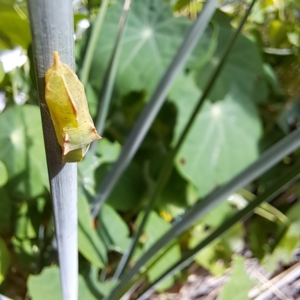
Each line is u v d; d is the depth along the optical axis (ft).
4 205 0.45
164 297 0.63
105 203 0.55
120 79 0.57
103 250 0.47
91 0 0.57
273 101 0.73
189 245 0.62
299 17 0.72
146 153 0.63
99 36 0.55
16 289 0.53
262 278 0.69
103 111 0.49
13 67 0.51
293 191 0.71
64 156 0.16
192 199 0.61
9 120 0.47
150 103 0.42
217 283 0.69
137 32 0.58
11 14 0.42
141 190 0.59
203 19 0.37
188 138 0.59
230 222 0.35
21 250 0.49
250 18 0.69
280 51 0.72
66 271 0.28
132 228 0.64
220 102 0.62
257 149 0.65
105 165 0.56
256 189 0.73
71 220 0.24
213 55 0.63
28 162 0.47
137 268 0.40
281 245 0.64
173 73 0.40
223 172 0.61
